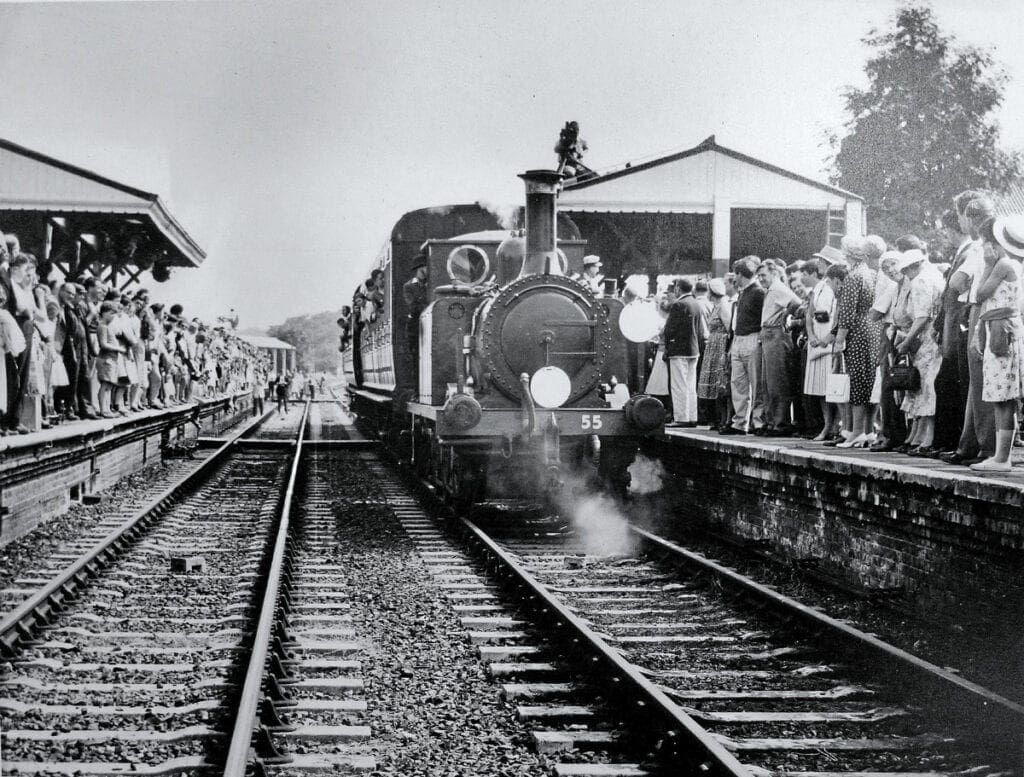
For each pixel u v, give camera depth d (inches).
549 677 264.7
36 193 649.0
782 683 260.5
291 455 916.6
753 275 518.3
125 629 317.7
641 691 231.6
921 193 499.2
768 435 503.8
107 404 674.8
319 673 269.1
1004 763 205.9
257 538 483.8
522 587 353.4
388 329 732.7
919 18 491.8
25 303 480.7
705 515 491.8
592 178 658.8
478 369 482.3
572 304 480.4
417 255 682.8
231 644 298.4
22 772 203.6
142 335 788.0
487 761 210.5
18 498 451.8
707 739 197.9
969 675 261.9
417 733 227.3
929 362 384.8
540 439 469.7
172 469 817.5
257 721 219.9
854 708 241.8
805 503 387.9
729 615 331.3
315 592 360.8
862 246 433.7
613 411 471.8
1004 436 320.8
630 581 381.1
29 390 487.2
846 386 426.0
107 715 236.8
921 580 311.7
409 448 714.2
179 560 411.2
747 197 637.3
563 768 203.2
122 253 829.8
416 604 343.6
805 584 366.0
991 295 323.9
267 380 2849.4
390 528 506.3
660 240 735.7
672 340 561.3
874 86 504.4
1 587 365.1
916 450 384.5
